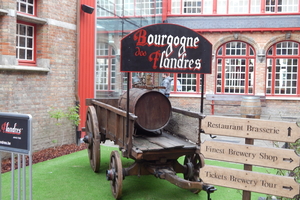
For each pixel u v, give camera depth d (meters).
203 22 16.11
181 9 16.61
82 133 9.08
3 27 6.57
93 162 6.12
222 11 16.31
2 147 3.48
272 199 4.34
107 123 5.66
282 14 15.61
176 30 4.32
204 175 3.33
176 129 5.31
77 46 8.66
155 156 4.54
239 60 16.03
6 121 3.43
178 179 4.05
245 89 16.03
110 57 10.76
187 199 4.82
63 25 8.21
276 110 15.48
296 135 2.97
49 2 7.73
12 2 6.70
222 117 3.26
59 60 8.13
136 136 5.14
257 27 15.59
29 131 3.28
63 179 5.66
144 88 5.29
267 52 15.70
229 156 3.23
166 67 4.34
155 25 4.26
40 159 6.96
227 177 3.23
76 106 8.38
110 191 5.11
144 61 4.28
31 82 7.34
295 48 15.59
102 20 10.17
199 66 4.44
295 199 3.68
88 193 5.00
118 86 11.33
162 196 4.93
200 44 4.40
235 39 15.77
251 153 3.13
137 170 4.79
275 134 3.05
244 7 16.16
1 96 6.60
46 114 7.81
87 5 8.97
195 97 16.17
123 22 11.84
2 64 6.58
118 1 11.46
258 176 3.10
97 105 6.39
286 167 2.99
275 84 15.85
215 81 16.27
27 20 7.22
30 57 7.66
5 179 5.54
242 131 3.18
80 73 8.85
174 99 16.39
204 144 3.33
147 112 4.98
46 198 4.75
